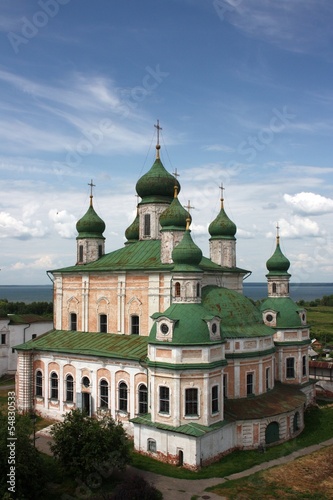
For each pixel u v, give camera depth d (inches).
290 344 2568.9
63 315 2659.9
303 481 1614.2
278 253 2758.4
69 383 2337.6
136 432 1865.2
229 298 2245.3
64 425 1583.4
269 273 2755.9
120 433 1594.5
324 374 3257.9
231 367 2085.4
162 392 1819.6
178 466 1727.4
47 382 2405.3
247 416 1914.4
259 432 1926.7
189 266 1953.7
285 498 1483.8
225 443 1844.2
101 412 2167.8
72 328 2623.0
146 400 2044.8
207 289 2272.4
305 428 2212.1
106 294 2480.3
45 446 1959.9
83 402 2267.5
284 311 2637.8
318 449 1936.5
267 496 1497.3
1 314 3599.9
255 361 2143.2
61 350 2338.8
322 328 6619.1
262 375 2166.6
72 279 2628.0
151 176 2751.0
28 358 2459.4
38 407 2427.4
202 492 1523.1
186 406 1776.6
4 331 3531.0
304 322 2679.6
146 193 2768.2
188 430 1718.8
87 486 1544.0
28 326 3676.2
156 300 2282.2
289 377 2571.4
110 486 1562.5
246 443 1909.4
